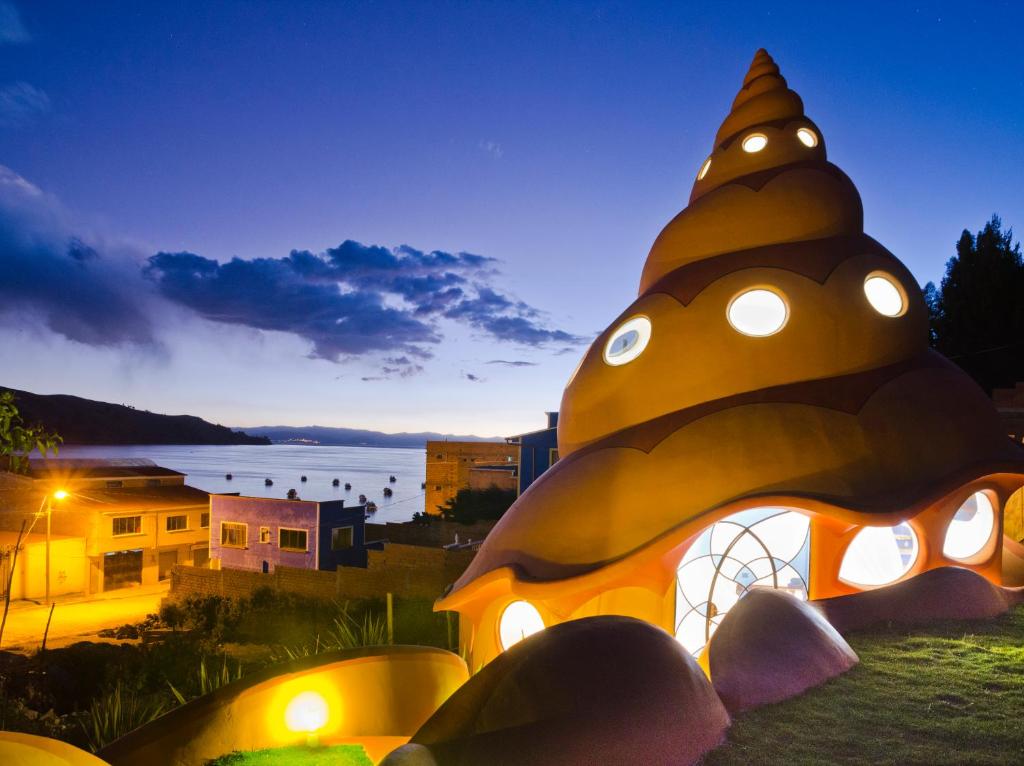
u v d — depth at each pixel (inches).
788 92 504.4
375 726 319.9
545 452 1562.5
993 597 370.9
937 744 229.8
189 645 774.5
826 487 366.0
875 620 350.3
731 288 422.6
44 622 1139.9
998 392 923.4
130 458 1872.5
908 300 442.9
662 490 377.4
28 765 205.6
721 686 267.4
